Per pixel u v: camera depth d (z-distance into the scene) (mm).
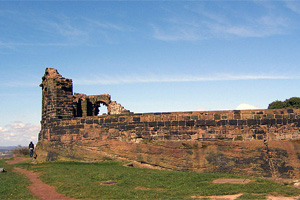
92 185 20703
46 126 38625
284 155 27297
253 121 28109
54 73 39656
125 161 31250
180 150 28969
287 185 19969
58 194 18984
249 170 27250
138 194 18375
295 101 66188
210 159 28094
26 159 47688
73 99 40156
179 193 18781
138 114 31203
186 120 29312
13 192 19516
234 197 17516
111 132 32438
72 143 34906
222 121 28531
